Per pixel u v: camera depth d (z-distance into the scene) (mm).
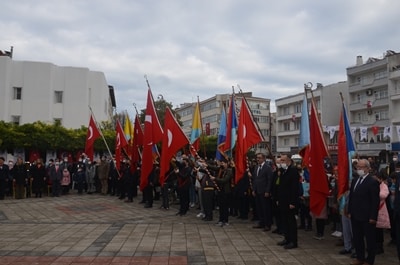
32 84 37125
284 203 9211
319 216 9742
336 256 8383
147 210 15867
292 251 8828
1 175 19891
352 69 49531
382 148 42375
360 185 7730
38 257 8188
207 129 48344
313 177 9758
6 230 11367
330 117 52656
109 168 22531
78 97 38906
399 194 7316
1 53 39781
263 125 70938
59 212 15266
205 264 7684
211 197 13141
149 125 14969
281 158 9633
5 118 35969
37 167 21203
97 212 15273
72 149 30250
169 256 8297
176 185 16141
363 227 7664
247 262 7852
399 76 43062
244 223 12625
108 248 9031
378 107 46406
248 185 13148
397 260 8227
